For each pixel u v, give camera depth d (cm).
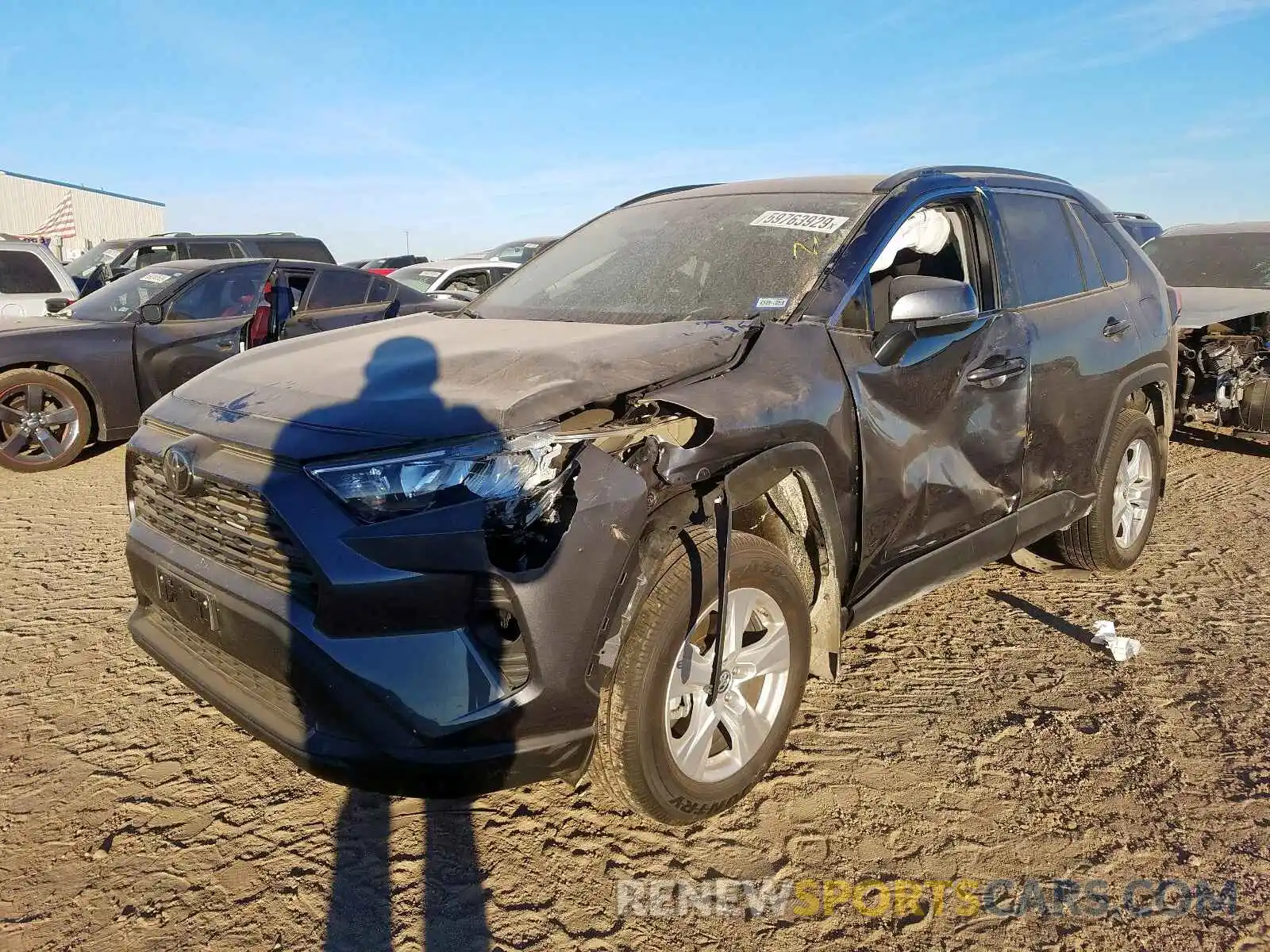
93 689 350
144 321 723
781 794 282
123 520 582
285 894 240
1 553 510
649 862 252
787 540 286
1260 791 280
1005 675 357
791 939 224
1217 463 720
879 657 374
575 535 218
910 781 288
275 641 223
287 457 221
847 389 284
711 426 242
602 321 321
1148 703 334
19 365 703
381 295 872
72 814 273
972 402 329
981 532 348
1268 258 830
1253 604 423
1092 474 411
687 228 366
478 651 214
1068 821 267
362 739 214
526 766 219
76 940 223
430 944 222
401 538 209
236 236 1335
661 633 233
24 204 3588
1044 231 397
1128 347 419
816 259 312
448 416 222
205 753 307
